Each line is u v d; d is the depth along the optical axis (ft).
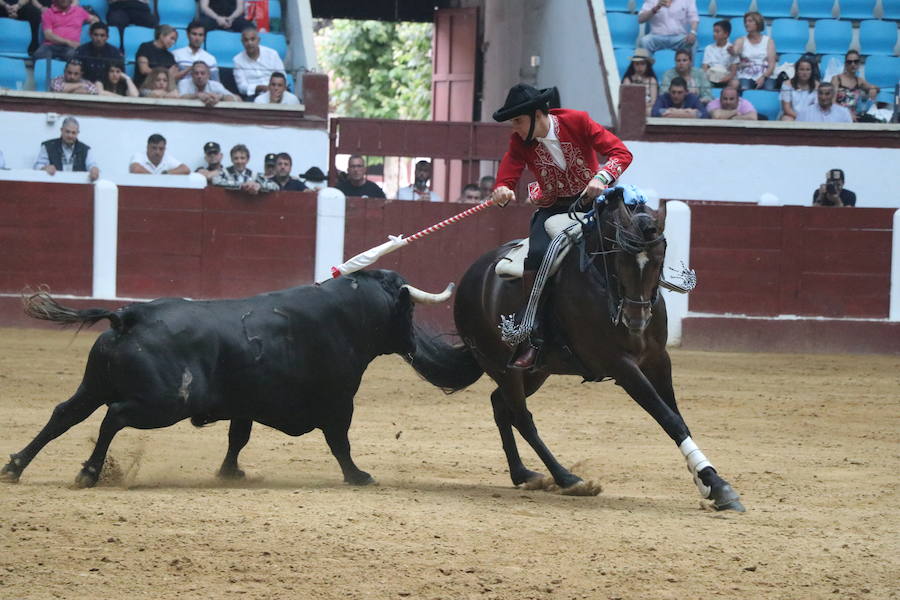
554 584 24.98
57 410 35.27
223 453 44.34
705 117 97.60
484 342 39.68
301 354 37.01
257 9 103.55
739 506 34.12
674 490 39.40
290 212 88.89
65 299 87.15
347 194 94.02
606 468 43.60
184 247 88.22
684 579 25.80
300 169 93.66
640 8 107.96
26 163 89.81
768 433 53.42
